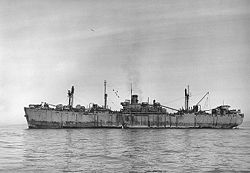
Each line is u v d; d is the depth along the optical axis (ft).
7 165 124.57
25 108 372.79
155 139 247.09
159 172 114.01
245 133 332.60
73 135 290.76
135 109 411.13
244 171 116.26
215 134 313.94
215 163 131.13
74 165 125.18
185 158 143.54
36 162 131.03
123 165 126.00
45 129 375.45
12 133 338.34
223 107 434.71
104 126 400.47
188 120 419.54
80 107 398.42
